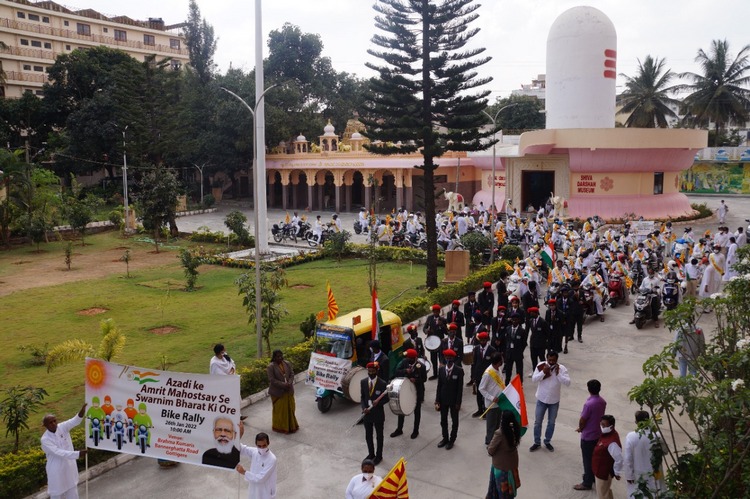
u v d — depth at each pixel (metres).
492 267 24.02
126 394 8.73
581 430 9.16
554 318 14.19
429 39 21.42
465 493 9.26
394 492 7.10
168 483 9.87
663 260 25.48
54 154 55.28
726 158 56.78
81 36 75.44
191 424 8.58
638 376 13.81
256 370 13.41
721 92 52.66
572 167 39.84
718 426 7.13
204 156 54.56
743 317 8.56
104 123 51.94
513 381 9.12
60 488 8.45
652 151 38.34
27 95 57.50
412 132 21.77
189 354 15.78
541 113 65.19
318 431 11.52
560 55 40.84
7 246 34.12
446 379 10.55
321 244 32.97
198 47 61.25
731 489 6.84
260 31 27.23
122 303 21.47
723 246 24.25
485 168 48.03
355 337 12.55
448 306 20.45
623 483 9.40
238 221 33.97
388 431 11.48
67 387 13.77
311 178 51.59
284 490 9.48
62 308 20.83
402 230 32.50
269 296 15.48
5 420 11.48
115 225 41.06
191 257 23.98
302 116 54.94
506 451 8.16
